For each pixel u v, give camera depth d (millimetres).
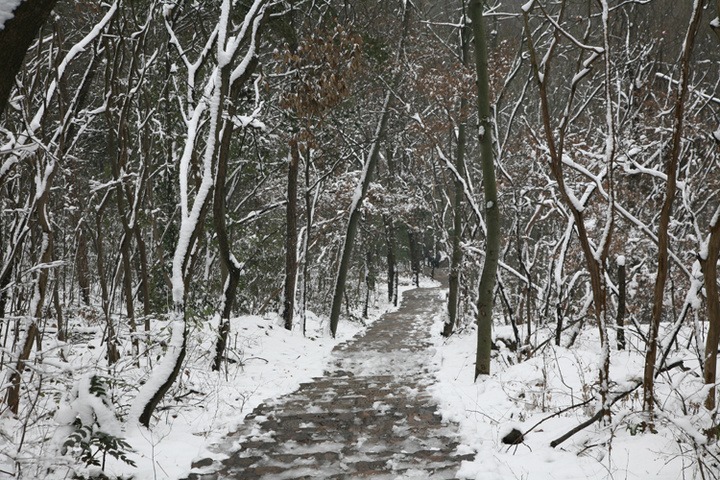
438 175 21438
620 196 9367
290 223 14781
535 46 14969
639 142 10578
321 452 4672
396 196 24938
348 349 12508
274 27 11156
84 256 12984
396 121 18453
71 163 8352
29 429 4273
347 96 8195
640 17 16359
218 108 5883
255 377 8305
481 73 7906
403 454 4527
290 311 14750
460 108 12484
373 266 29500
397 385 7922
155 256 11758
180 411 5879
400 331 16781
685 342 7195
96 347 8297
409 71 13781
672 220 9227
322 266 22969
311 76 8039
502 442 4676
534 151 9664
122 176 6434
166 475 4062
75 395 3926
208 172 5738
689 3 16172
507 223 16531
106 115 6348
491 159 7895
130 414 4988
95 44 6148
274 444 4934
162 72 10016
